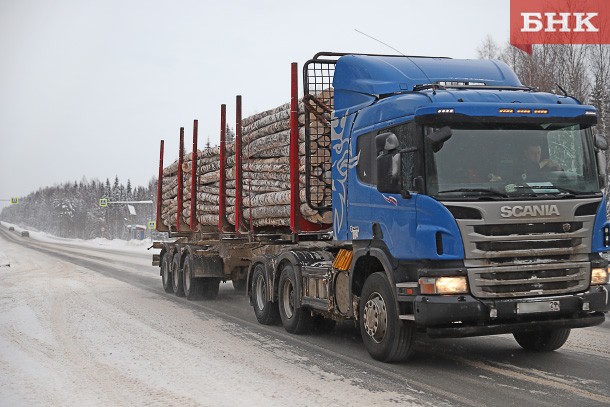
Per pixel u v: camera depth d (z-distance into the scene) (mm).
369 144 7844
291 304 9930
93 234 152250
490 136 6824
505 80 8453
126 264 29484
